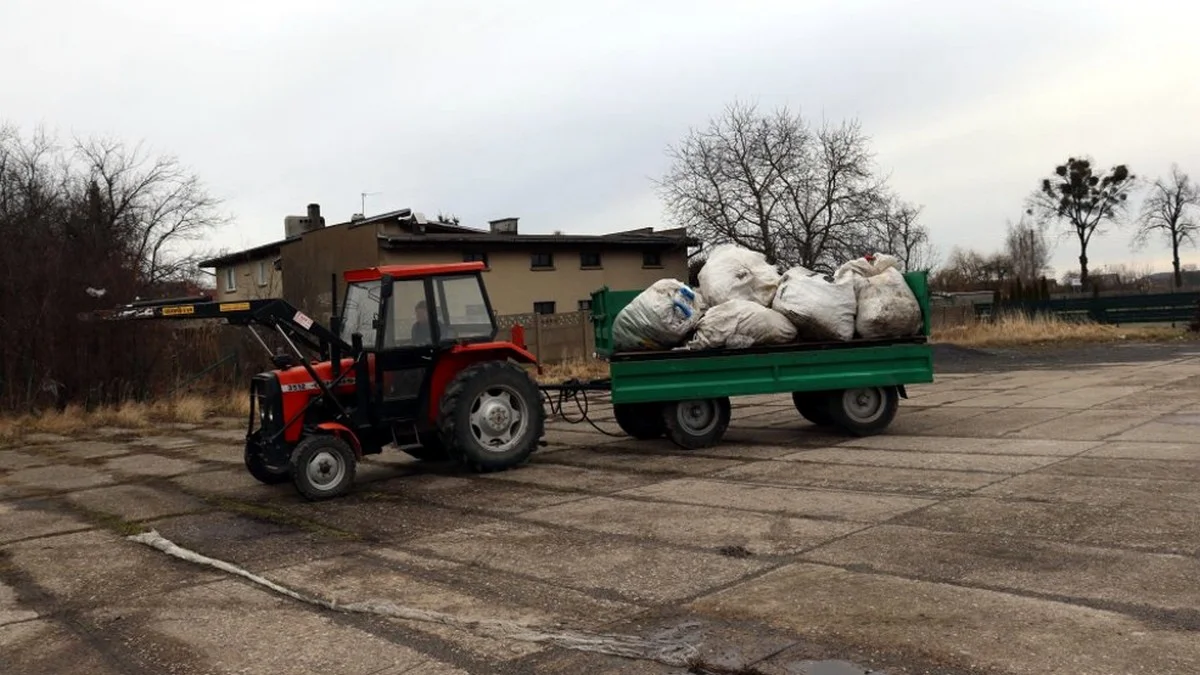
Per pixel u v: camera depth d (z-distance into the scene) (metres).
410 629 5.02
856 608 4.84
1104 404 12.86
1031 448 9.45
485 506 8.29
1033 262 71.38
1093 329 31.28
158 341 21.64
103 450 14.96
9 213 23.20
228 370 23.67
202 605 5.74
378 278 9.86
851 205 38.75
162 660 4.79
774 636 4.53
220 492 10.08
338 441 9.09
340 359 9.49
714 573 5.69
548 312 34.28
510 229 36.84
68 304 20.19
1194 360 20.17
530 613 5.16
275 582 6.17
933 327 34.00
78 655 4.96
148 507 9.44
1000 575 5.25
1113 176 58.25
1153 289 56.09
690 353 10.58
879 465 9.05
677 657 4.35
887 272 11.15
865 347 10.90
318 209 37.78
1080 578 5.11
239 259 39.25
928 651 4.20
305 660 4.64
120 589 6.25
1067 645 4.15
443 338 9.83
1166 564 5.27
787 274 11.33
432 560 6.49
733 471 9.27
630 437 12.29
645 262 37.53
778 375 10.70
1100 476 7.80
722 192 38.84
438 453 11.02
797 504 7.48
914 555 5.77
